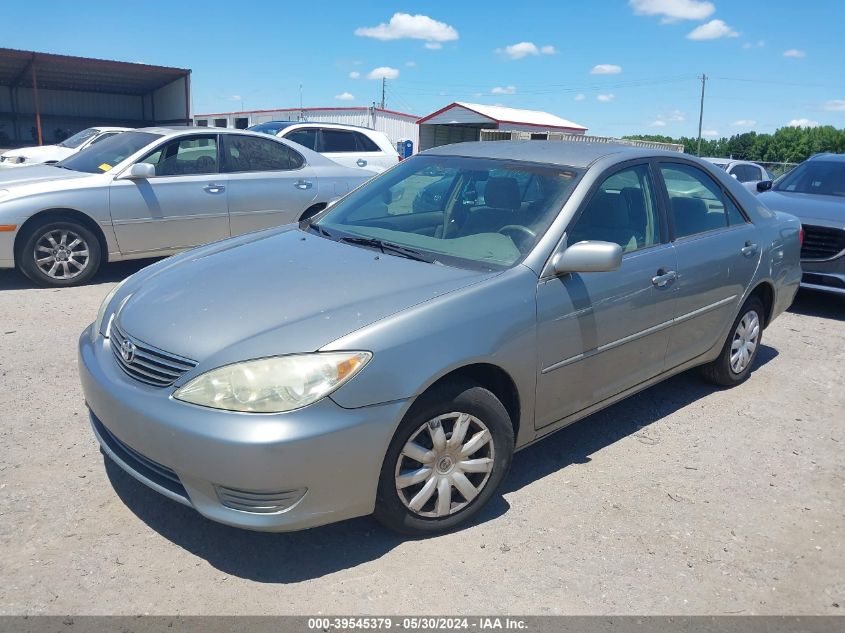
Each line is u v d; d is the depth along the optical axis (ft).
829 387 17.38
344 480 9.02
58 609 8.55
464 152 14.33
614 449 13.53
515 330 10.44
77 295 22.44
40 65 100.58
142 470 9.61
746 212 16.02
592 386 12.21
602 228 12.25
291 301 9.87
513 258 11.18
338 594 9.06
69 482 11.27
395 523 9.89
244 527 8.83
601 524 10.93
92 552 9.62
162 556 9.64
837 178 27.37
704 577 9.80
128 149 25.18
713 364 16.39
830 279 23.61
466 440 10.37
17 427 13.00
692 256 13.91
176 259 12.56
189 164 25.40
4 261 22.40
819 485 12.55
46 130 122.31
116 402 9.41
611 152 13.34
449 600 9.05
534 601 9.12
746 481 12.55
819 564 10.24
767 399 16.42
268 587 9.14
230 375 8.79
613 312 12.08
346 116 127.44
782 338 21.45
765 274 16.19
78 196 22.98
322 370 8.81
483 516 10.99
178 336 9.47
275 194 26.78
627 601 9.23
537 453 13.23
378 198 14.10
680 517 11.27
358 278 10.55
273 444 8.47
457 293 10.13
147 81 115.85
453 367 9.66
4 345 17.29
